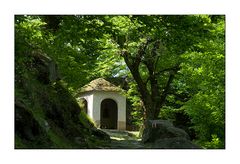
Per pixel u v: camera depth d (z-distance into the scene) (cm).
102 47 2275
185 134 1609
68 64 1784
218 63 1579
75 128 1303
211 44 1589
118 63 2761
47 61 1306
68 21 1299
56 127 1173
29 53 1126
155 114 2577
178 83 2564
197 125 1762
